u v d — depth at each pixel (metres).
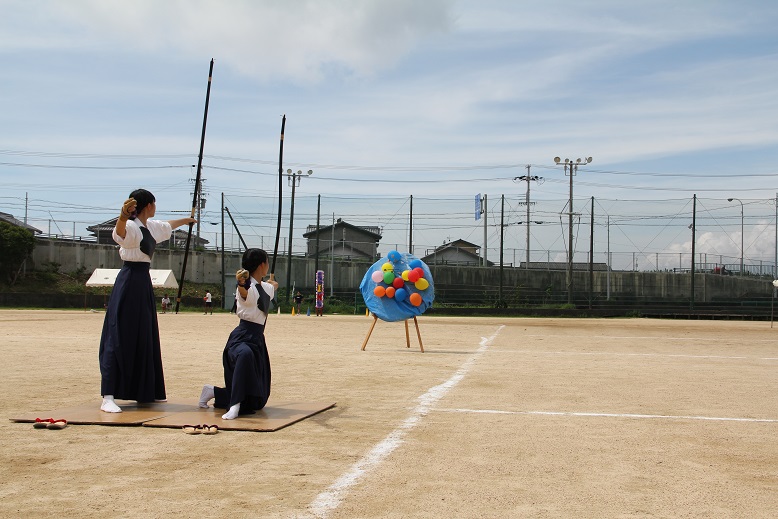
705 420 7.08
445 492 4.36
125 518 3.80
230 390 7.05
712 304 52.81
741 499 4.30
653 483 4.64
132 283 7.25
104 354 7.14
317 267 50.78
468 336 22.72
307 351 15.52
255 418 6.70
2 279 46.12
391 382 10.02
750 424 6.89
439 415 7.20
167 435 6.01
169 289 49.84
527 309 45.34
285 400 8.07
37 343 16.05
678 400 8.49
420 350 16.47
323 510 3.97
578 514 3.96
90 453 5.32
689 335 24.86
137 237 7.15
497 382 10.15
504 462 5.17
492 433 6.27
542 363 13.30
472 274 55.00
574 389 9.43
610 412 7.51
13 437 5.86
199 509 3.96
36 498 4.15
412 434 6.17
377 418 6.98
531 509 4.04
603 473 4.89
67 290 47.53
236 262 52.72
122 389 7.17
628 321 38.84
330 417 6.99
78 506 4.00
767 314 48.53
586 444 5.85
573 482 4.64
